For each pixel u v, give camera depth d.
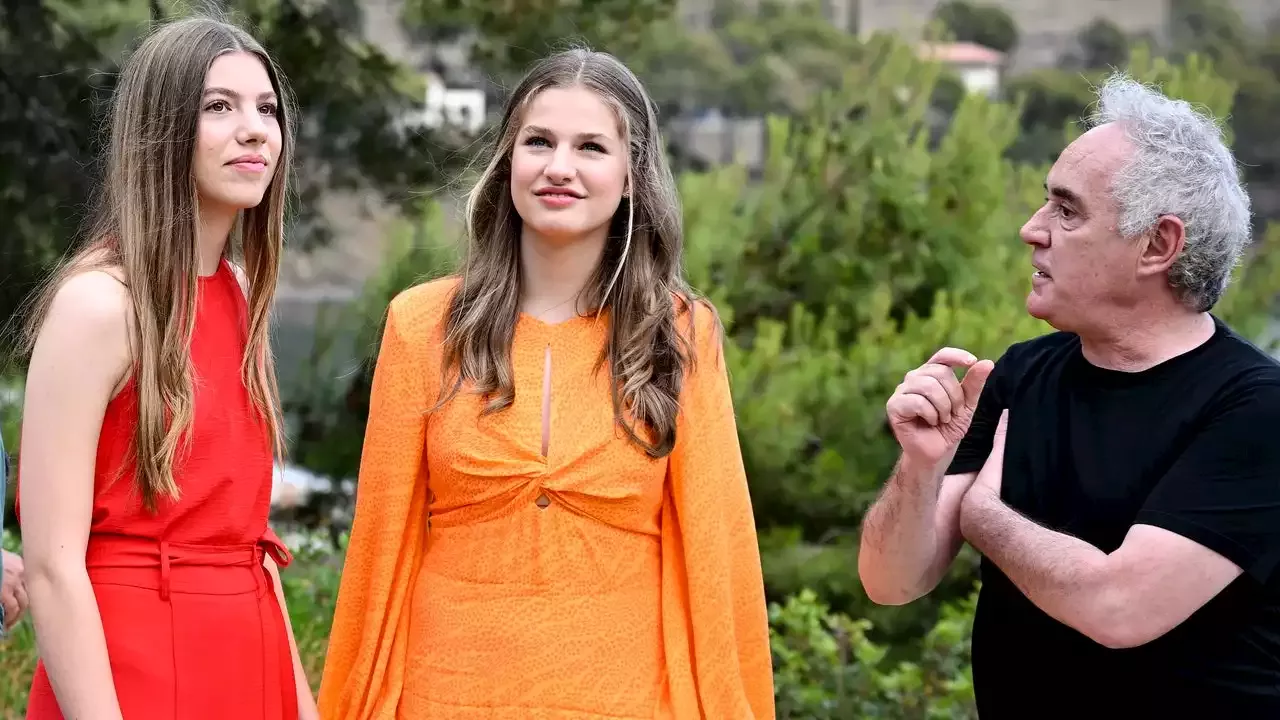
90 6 7.49
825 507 5.67
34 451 2.35
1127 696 2.46
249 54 2.54
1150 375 2.52
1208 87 6.36
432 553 2.68
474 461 2.60
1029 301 2.59
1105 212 2.47
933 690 4.68
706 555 2.67
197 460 2.47
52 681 2.35
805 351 5.84
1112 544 2.50
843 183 6.36
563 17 7.43
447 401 2.64
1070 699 2.53
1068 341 2.71
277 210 2.65
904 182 6.29
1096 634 2.41
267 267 2.64
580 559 2.59
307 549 6.43
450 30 8.05
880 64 6.86
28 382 2.38
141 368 2.39
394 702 2.65
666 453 2.63
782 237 6.29
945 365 2.62
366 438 2.74
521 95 2.69
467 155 7.45
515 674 2.55
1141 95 2.54
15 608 2.86
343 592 2.72
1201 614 2.43
